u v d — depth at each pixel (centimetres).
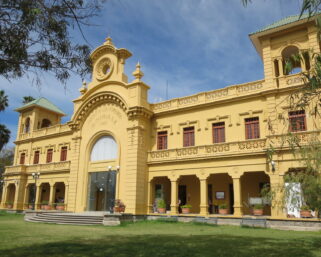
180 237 1441
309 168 1005
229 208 2505
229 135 2384
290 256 940
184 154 2498
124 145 2723
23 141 4228
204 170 2364
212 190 2631
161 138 2770
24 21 742
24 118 4406
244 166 2178
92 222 2236
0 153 6291
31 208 3819
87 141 3041
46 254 984
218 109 2491
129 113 2694
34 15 725
